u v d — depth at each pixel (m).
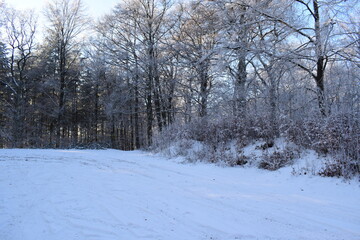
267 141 10.45
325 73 11.80
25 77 28.33
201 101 18.89
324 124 8.40
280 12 10.77
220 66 12.58
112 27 23.05
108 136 38.06
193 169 9.58
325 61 10.53
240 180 7.72
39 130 32.56
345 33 9.66
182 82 21.72
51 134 30.62
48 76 29.56
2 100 28.81
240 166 9.70
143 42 22.67
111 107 24.14
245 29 12.33
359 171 6.82
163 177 8.17
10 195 6.16
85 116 35.09
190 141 13.94
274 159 8.71
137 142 26.91
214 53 13.09
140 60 22.17
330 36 9.63
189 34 19.98
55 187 6.92
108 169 9.63
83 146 22.02
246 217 4.68
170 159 12.48
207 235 3.97
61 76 26.62
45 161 11.52
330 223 4.36
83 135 41.88
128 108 27.00
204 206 5.30
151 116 23.17
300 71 12.16
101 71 26.66
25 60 26.56
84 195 6.15
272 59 11.31
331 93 10.36
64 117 29.88
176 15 20.64
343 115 8.12
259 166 9.16
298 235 3.94
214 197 5.92
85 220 4.62
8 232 4.19
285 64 10.98
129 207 5.28
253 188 6.75
